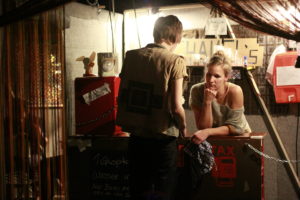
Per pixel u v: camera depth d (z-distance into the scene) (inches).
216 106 135.9
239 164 126.7
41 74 127.9
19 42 121.3
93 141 144.9
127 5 187.9
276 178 169.2
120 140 141.3
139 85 112.8
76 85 150.7
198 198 128.7
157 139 110.5
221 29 171.8
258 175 125.3
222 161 127.6
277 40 169.8
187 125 183.2
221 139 127.4
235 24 175.6
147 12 184.2
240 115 133.0
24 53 123.8
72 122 167.6
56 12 132.6
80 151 146.4
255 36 173.0
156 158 110.7
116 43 187.5
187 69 181.6
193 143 124.3
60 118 138.7
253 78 173.6
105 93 146.4
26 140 125.7
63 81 135.7
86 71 161.0
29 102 126.0
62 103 136.8
